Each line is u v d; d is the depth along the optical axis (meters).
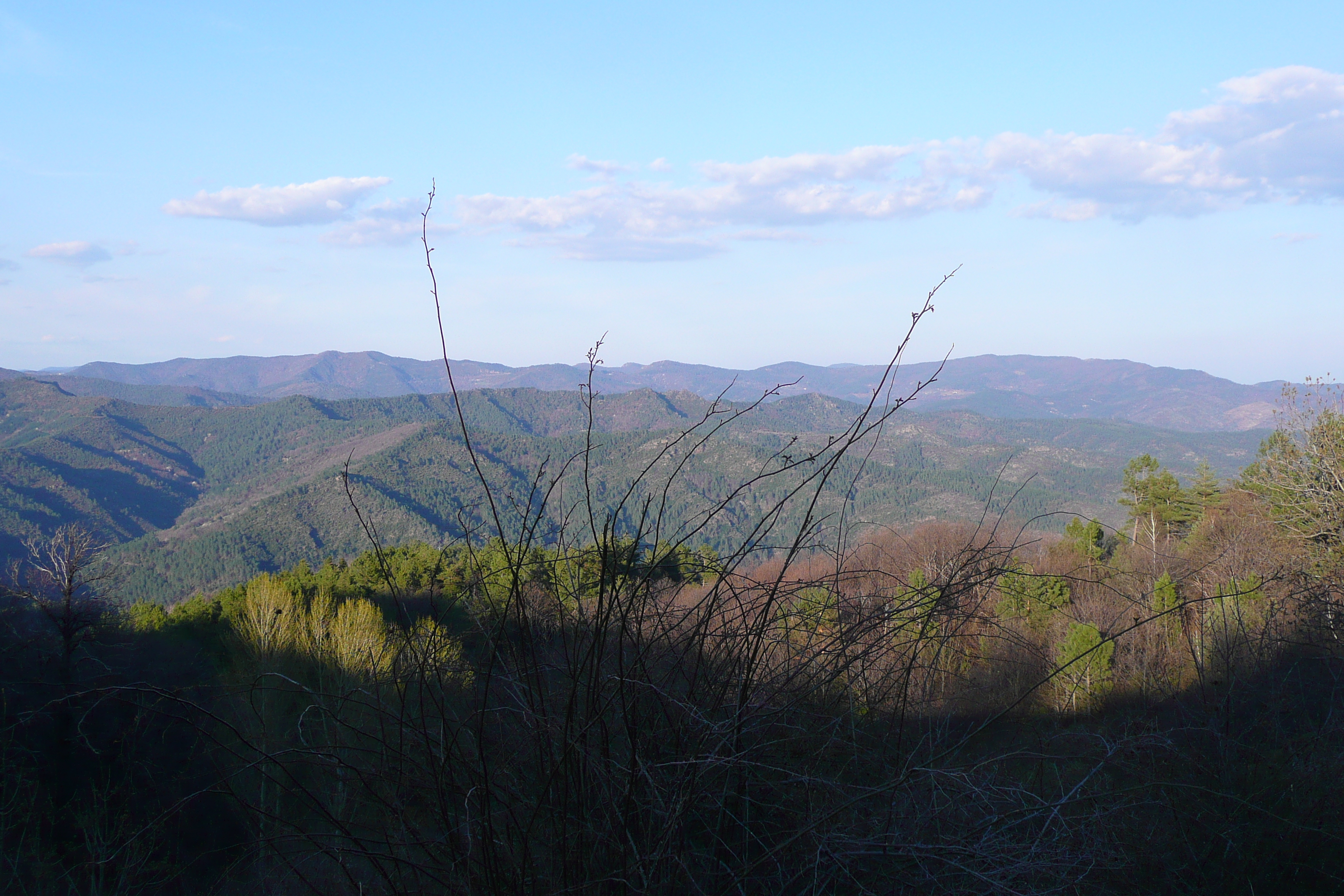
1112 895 2.88
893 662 2.78
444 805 2.18
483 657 2.42
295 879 2.25
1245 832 3.50
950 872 2.22
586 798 2.30
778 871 2.30
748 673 2.44
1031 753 2.47
